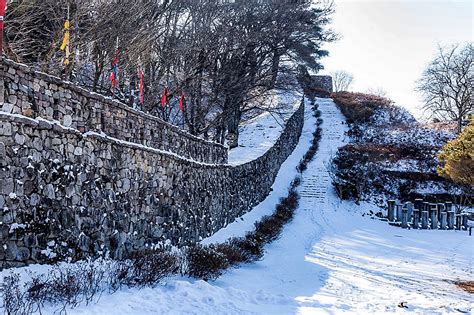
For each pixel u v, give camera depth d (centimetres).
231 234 1736
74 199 900
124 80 1681
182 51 2103
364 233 2238
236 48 2411
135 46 1686
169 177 1336
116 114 1069
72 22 1430
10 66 762
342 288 1195
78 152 922
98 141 988
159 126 1293
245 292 1036
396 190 2944
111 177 1030
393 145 3572
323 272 1380
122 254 1046
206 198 1642
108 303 755
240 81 2388
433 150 3400
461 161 1584
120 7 1619
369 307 1005
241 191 2128
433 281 1327
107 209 1004
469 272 1476
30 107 803
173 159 1366
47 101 847
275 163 2939
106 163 1014
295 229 2138
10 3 1391
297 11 2591
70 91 911
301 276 1316
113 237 1017
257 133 3338
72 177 896
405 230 2445
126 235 1073
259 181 2470
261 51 2566
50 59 1354
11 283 662
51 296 700
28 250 778
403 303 1030
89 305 724
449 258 1722
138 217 1139
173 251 1241
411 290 1200
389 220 2592
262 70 2708
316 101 4972
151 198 1214
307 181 2984
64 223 866
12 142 759
